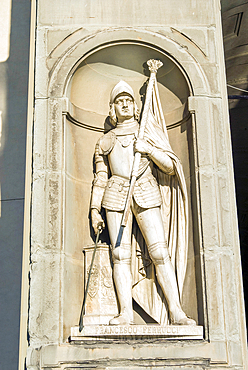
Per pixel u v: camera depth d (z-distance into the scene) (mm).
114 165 5215
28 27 6637
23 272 4953
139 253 5203
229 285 4785
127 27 5430
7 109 6363
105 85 5648
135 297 5117
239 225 6969
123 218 4887
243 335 4734
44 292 4750
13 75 6473
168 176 5348
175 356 4594
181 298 4984
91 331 4691
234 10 7461
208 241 4859
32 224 4895
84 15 5477
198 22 5496
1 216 6027
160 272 4984
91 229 5316
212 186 5000
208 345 4617
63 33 5414
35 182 4988
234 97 6984
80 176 5363
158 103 5445
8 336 5680
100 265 5082
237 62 7426
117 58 5531
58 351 4609
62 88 5234
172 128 5457
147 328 4688
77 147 5395
